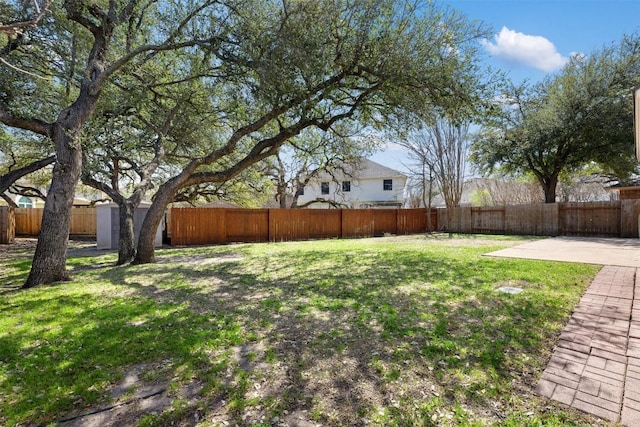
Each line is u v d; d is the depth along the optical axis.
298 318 3.63
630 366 2.43
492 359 2.58
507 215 15.32
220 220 12.80
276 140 7.70
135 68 7.06
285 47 5.74
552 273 5.43
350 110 7.73
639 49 12.84
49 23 6.29
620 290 4.38
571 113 13.59
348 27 6.03
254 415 1.99
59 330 3.28
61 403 2.10
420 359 2.63
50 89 7.45
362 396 2.16
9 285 5.44
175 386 2.30
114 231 11.09
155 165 8.68
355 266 6.69
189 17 6.37
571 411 1.94
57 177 5.56
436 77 6.16
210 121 9.02
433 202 25.70
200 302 4.29
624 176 15.60
